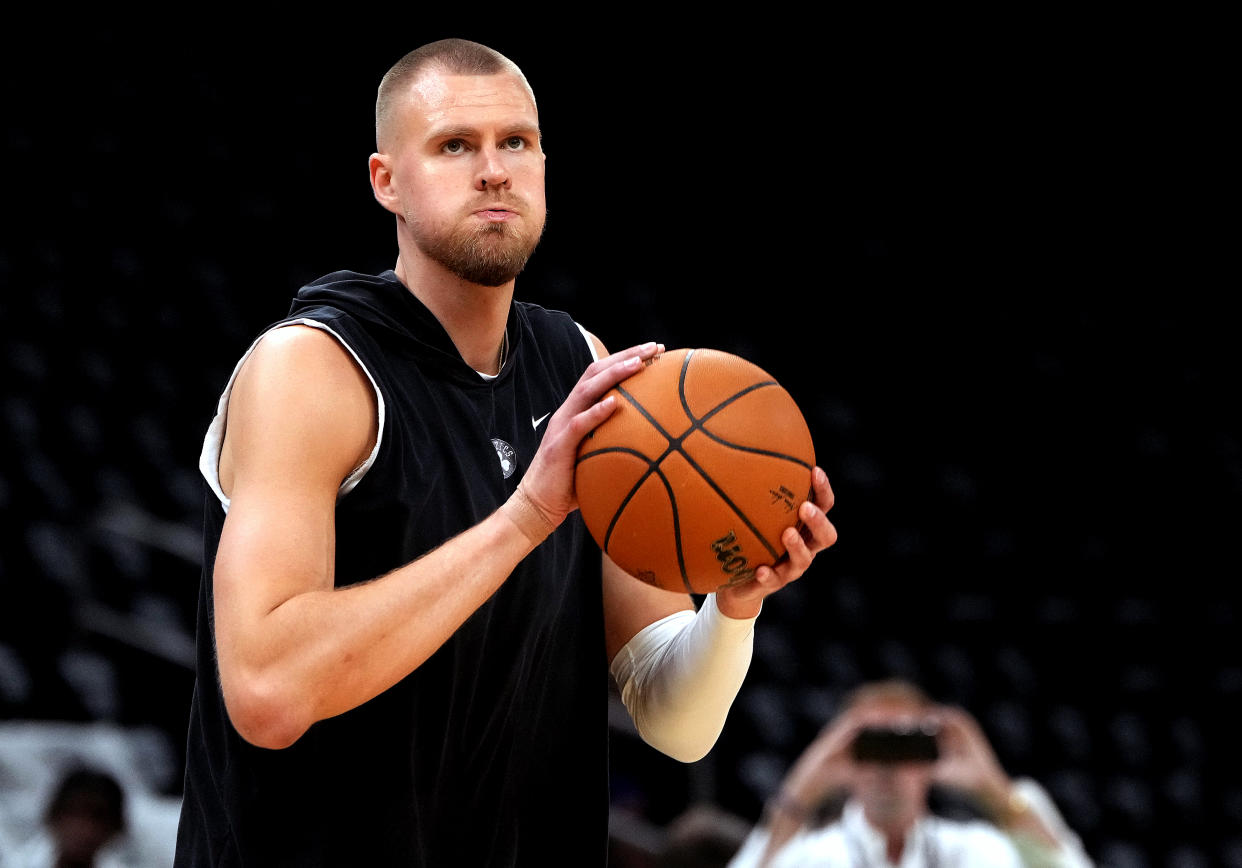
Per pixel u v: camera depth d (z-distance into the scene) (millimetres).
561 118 48969
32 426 31141
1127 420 43125
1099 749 34562
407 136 7320
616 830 20609
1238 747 34875
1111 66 49281
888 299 46312
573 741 7805
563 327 8484
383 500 6922
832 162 49000
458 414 7371
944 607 37312
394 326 7215
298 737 6395
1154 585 38531
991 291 46594
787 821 15156
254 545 6398
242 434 6723
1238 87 48594
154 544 24562
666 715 7965
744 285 46344
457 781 7332
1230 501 40750
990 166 48875
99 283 37438
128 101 43500
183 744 24984
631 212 47750
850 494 40344
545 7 49625
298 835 7031
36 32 43656
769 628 35000
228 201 42281
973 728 15812
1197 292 46531
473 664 7184
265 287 40156
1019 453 41969
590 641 7875
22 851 18156
